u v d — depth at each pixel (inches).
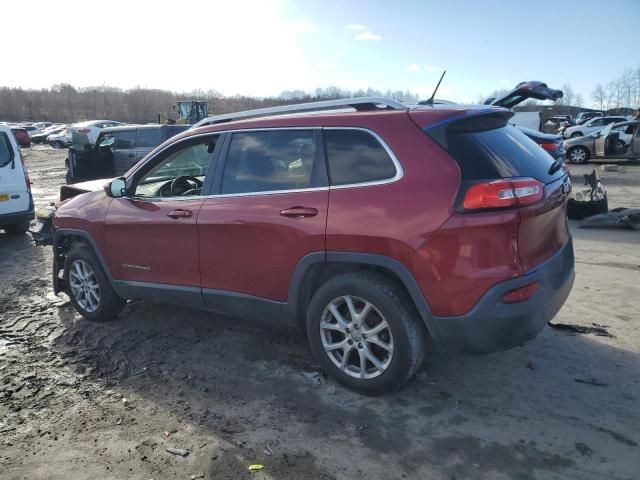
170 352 166.6
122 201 178.2
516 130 146.0
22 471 110.8
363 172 129.6
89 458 114.8
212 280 156.1
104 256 182.2
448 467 109.5
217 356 163.0
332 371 140.2
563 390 137.4
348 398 136.4
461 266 116.3
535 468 108.3
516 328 117.3
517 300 116.6
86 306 195.0
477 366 151.2
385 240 122.9
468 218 114.9
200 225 153.9
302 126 141.7
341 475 108.0
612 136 730.2
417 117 126.3
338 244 129.4
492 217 113.8
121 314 199.9
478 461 111.0
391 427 123.7
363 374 134.3
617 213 331.9
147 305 208.7
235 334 178.9
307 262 135.3
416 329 126.4
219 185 154.9
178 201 162.4
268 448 117.1
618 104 2664.9
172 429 125.0
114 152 537.0
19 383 148.3
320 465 111.2
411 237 119.9
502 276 115.1
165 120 909.2
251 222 143.0
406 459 112.3
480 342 119.0
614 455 111.4
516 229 115.4
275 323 149.5
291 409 132.4
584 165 746.8
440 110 126.7
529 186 117.6
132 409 134.2
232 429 124.6
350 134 133.3
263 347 168.2
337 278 134.1
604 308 191.5
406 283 122.6
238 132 154.3
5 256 300.0
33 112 3481.8
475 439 118.3
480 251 115.1
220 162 155.9
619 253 266.4
